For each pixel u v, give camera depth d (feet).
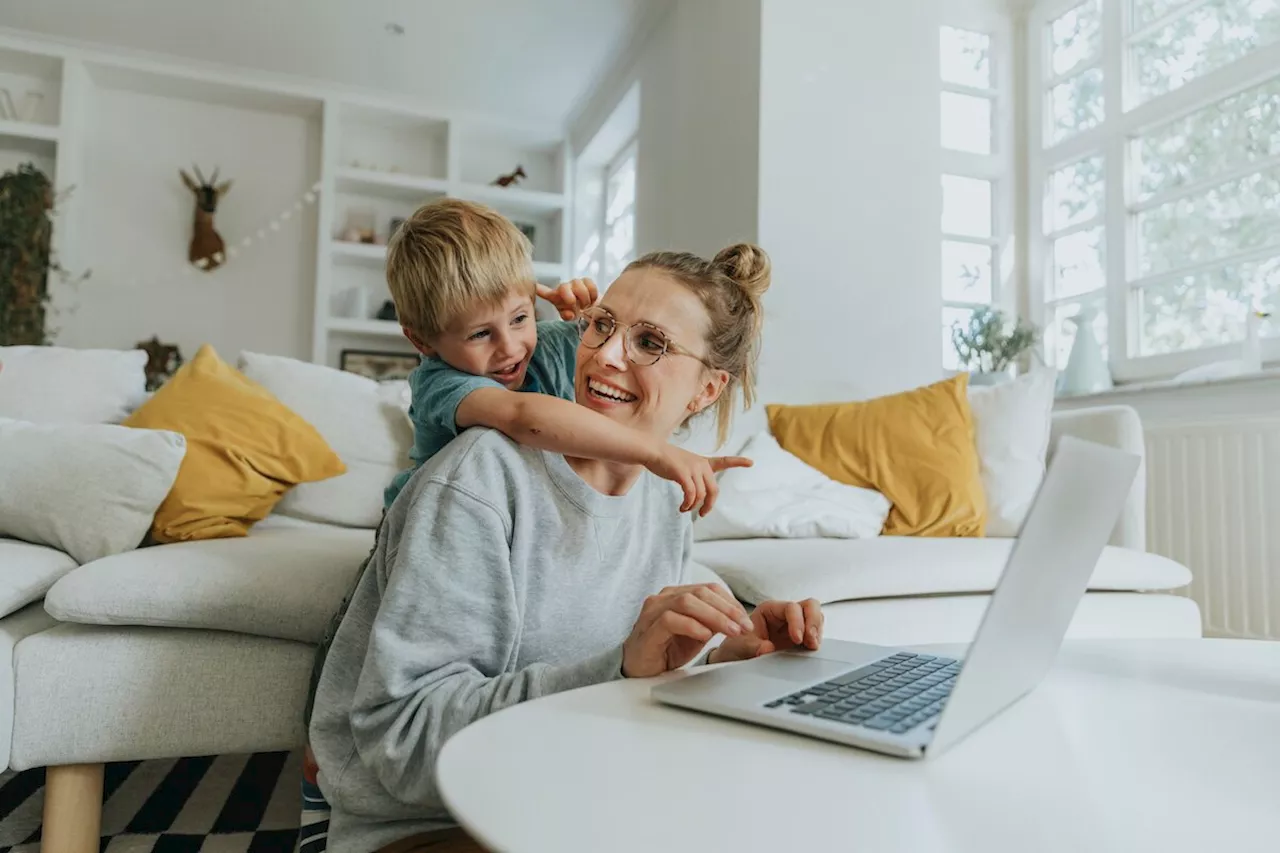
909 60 11.34
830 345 10.68
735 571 5.57
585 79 16.76
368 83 16.98
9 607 4.17
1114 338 10.84
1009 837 1.36
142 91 16.72
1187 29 10.21
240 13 14.57
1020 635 1.97
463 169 19.06
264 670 4.22
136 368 7.13
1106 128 11.14
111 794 5.16
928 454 7.30
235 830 4.62
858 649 2.66
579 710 2.00
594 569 2.81
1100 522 2.14
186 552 4.48
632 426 2.87
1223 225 9.59
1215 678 2.49
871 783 1.58
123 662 4.04
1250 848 1.34
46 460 4.99
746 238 10.83
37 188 14.98
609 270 18.35
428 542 2.47
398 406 7.34
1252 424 7.60
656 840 1.32
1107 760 1.75
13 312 14.58
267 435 6.25
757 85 10.73
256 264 17.29
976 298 12.66
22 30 15.17
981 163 12.69
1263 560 7.47
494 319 3.27
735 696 2.02
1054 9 12.32
